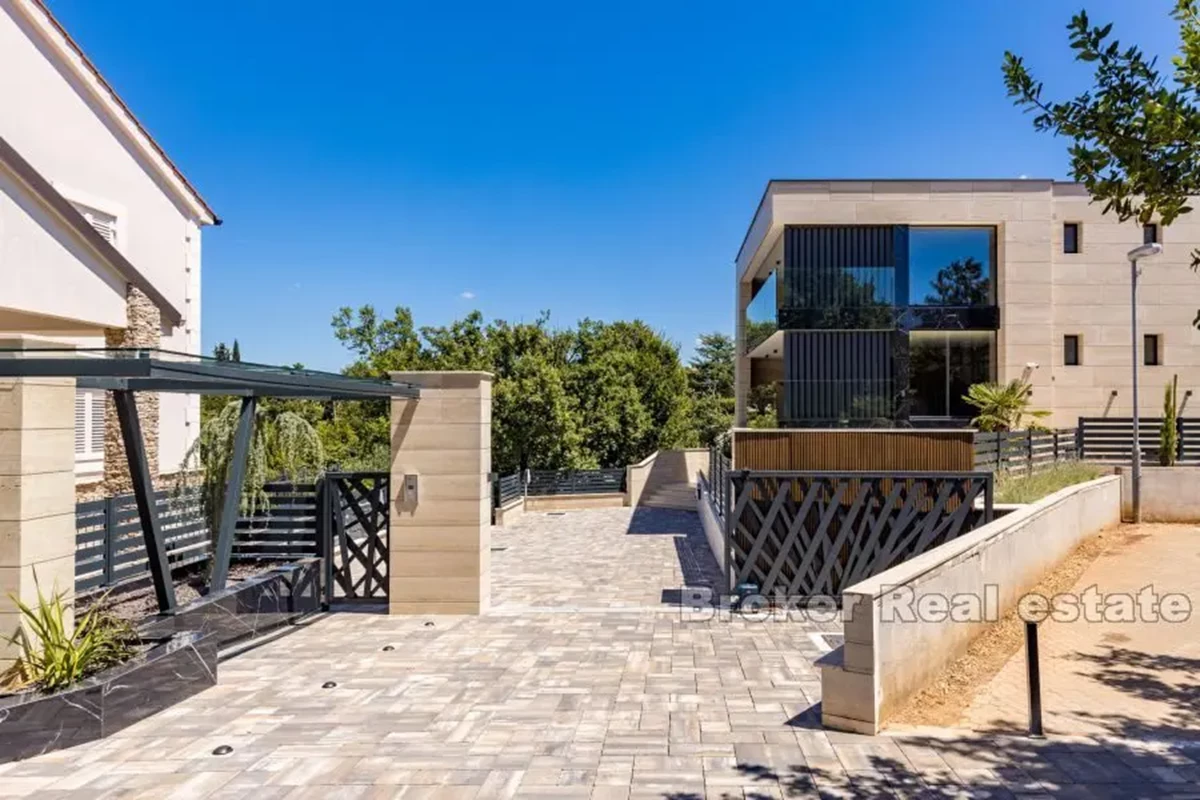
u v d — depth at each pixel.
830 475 9.23
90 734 4.71
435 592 8.45
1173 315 19.16
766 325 19.59
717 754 4.42
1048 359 18.45
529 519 20.44
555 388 24.77
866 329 17.89
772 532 9.48
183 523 10.41
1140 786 3.93
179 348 14.79
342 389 6.88
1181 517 14.58
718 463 13.94
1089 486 12.73
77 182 12.31
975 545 7.16
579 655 6.77
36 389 5.34
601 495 23.59
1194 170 3.84
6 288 7.46
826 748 4.50
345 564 9.02
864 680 4.77
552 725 4.97
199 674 5.72
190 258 15.17
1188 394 19.06
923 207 18.20
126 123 13.16
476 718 5.12
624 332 36.91
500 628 7.79
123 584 9.30
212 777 4.14
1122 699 5.73
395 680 6.03
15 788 4.03
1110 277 19.16
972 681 6.08
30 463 5.29
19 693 4.76
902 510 9.22
